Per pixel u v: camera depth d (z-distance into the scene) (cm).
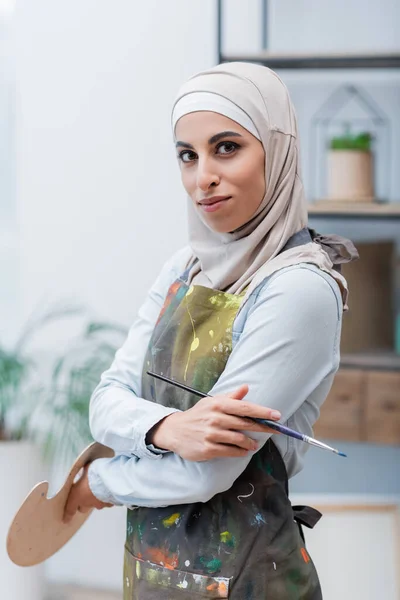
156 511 137
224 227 136
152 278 289
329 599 273
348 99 296
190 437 126
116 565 299
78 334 296
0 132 312
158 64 282
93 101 288
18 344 284
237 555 131
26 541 149
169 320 144
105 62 285
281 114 137
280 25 291
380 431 268
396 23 288
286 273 130
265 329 128
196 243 145
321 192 298
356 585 274
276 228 138
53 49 289
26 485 271
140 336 154
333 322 130
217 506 133
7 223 315
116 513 299
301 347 127
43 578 286
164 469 132
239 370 128
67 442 271
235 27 282
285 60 257
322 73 295
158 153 285
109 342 293
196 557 131
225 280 140
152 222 287
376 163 295
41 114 292
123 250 291
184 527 133
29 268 298
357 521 278
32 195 296
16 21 291
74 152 291
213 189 134
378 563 275
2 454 267
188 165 138
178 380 139
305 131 298
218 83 133
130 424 137
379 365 269
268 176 136
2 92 309
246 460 128
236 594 130
